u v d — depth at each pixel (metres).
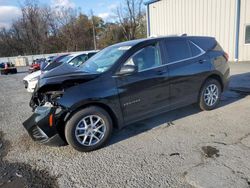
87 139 3.67
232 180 2.68
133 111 3.99
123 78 3.82
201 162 3.11
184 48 4.71
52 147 3.90
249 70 10.37
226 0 14.23
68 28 52.44
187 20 16.72
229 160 3.11
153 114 4.27
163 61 4.34
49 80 3.60
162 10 18.59
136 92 3.95
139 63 4.04
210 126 4.31
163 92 4.30
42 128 3.48
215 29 15.16
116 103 3.77
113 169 3.12
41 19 52.09
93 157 3.49
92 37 53.56
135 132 4.27
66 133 3.52
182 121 4.65
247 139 3.69
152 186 2.71
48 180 3.00
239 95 6.36
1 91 10.46
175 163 3.14
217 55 5.20
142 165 3.16
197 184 2.66
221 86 5.36
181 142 3.74
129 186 2.75
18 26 52.12
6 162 3.52
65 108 3.43
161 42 4.41
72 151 3.72
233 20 14.12
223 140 3.71
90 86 3.57
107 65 3.94
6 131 4.85
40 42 51.72
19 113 6.21
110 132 3.83
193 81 4.74
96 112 3.65
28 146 4.02
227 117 4.71
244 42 13.91
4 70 22.39
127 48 4.09
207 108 5.13
